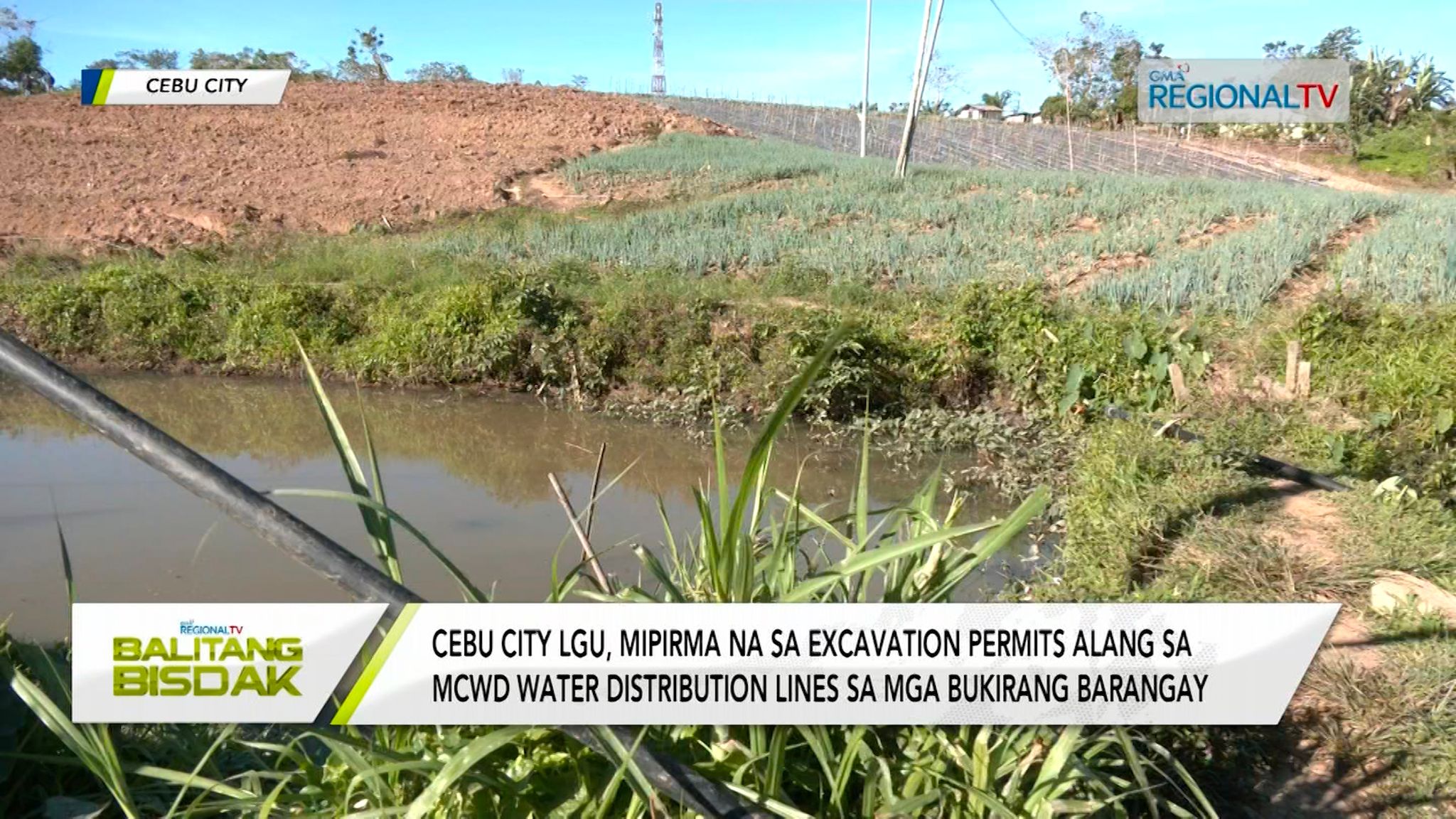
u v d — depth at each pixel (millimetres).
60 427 9266
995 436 8648
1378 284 10406
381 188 21047
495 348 10562
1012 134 33094
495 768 2109
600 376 10328
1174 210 15297
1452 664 3721
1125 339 9164
